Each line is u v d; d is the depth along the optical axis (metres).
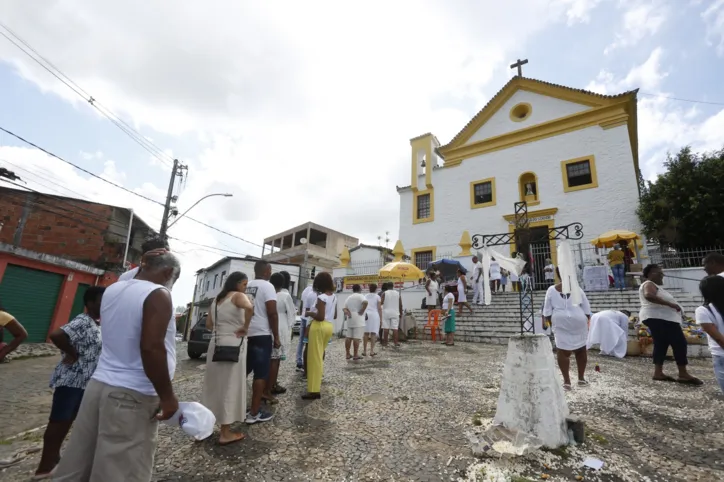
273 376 4.54
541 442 3.05
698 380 4.94
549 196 17.02
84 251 18.34
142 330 1.83
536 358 3.29
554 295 5.02
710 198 12.86
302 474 2.74
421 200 21.03
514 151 18.52
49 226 18.22
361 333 7.52
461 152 20.12
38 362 9.93
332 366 6.88
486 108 19.92
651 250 14.16
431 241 19.78
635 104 16.59
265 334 3.95
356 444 3.25
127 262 20.06
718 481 2.54
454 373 6.11
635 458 2.89
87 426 1.81
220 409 3.23
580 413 3.91
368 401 4.53
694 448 3.03
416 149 21.69
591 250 15.08
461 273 12.45
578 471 2.70
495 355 7.97
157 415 1.91
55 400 2.84
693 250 13.66
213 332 3.43
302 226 36.78
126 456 1.77
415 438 3.36
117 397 1.79
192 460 2.96
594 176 16.16
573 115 17.19
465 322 11.62
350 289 14.51
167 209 16.86
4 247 12.85
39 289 14.21
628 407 4.09
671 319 5.21
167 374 1.83
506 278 14.21
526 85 19.03
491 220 18.30
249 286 4.14
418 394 4.83
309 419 3.89
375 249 25.78
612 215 15.40
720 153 13.85
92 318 3.15
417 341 10.87
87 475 1.81
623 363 6.82
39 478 2.76
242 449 3.17
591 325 7.69
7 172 12.64
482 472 2.71
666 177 14.40
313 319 4.79
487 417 3.87
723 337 3.53
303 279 32.53
